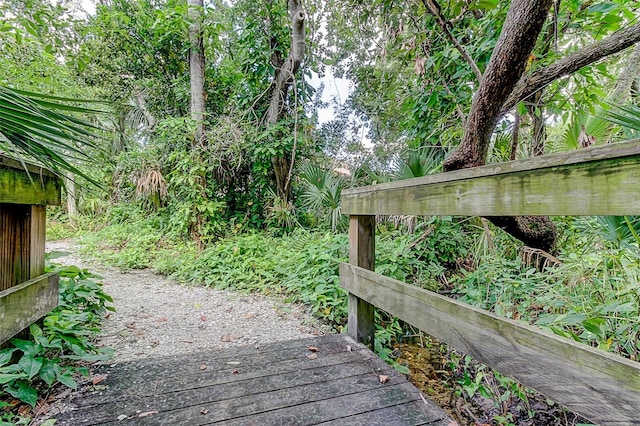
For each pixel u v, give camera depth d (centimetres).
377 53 423
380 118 574
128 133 642
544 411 170
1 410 126
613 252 170
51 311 172
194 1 552
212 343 213
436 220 337
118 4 555
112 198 671
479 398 191
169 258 441
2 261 132
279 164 581
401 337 274
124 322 242
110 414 127
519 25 164
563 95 254
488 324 110
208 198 548
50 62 338
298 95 568
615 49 181
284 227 559
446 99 331
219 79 625
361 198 196
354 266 204
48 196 158
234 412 130
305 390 146
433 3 230
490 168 107
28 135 96
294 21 484
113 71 568
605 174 75
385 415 129
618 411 74
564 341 86
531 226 225
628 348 139
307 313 277
